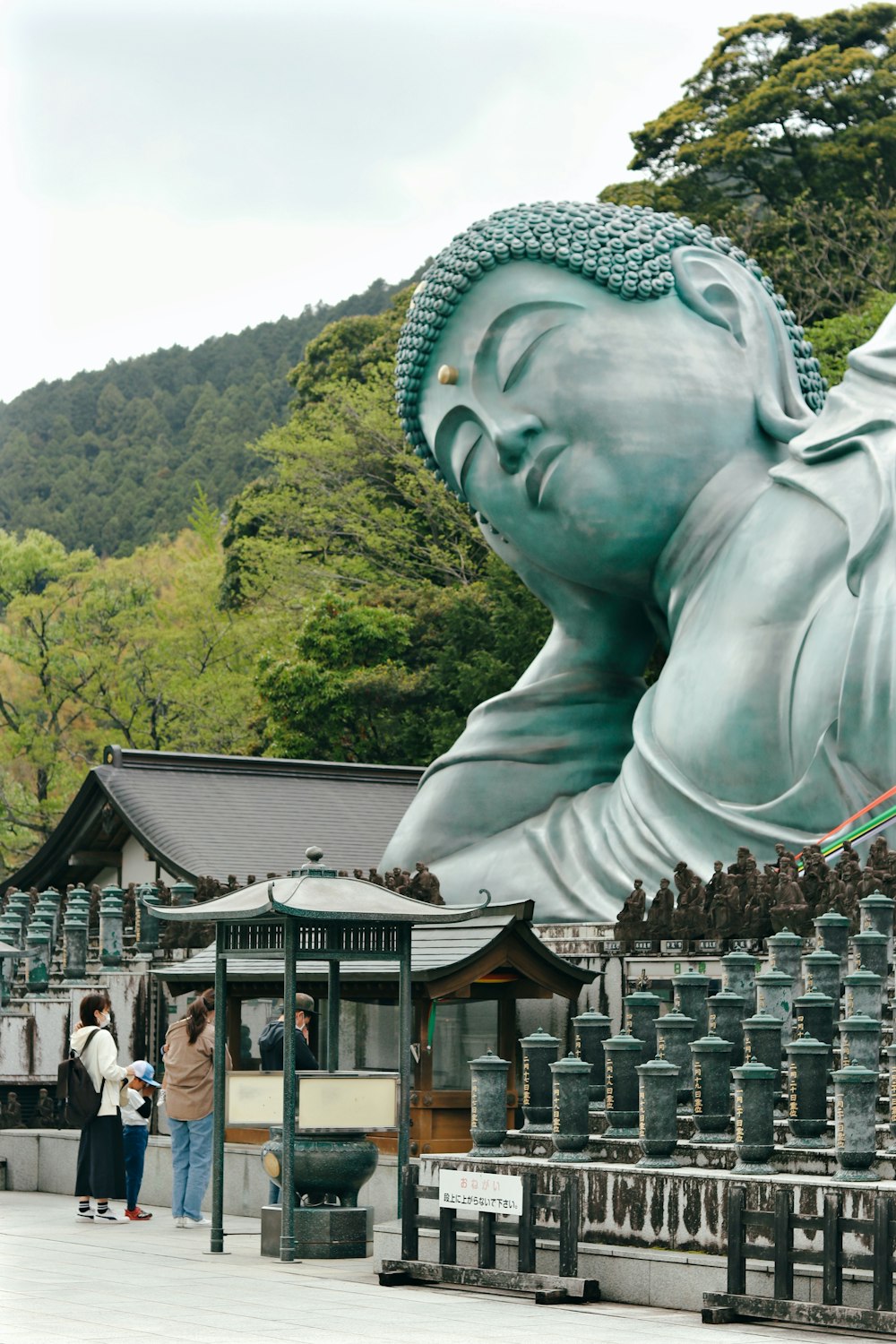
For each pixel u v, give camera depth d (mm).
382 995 16859
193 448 104500
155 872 31953
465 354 24125
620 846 22297
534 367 23391
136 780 31766
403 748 47531
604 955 18547
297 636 48812
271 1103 13477
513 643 45781
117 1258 13344
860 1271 9609
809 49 54844
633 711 25016
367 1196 15750
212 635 61188
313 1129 13227
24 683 65438
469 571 54594
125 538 99188
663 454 22953
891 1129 11047
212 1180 13969
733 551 22531
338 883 13391
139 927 23516
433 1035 17125
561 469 23188
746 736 21391
